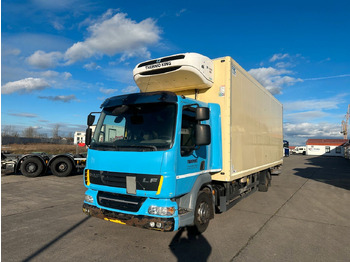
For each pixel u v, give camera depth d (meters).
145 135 4.05
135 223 3.71
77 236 4.62
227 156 5.25
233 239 4.61
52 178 11.97
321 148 58.84
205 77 5.12
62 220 5.57
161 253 3.96
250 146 6.78
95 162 4.30
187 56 4.90
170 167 3.69
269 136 9.02
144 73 5.40
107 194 4.16
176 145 3.82
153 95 4.28
